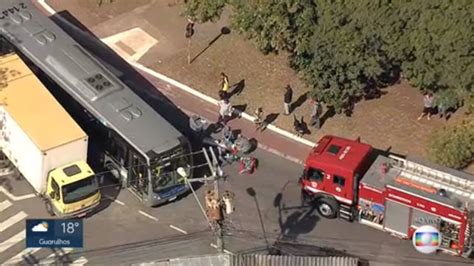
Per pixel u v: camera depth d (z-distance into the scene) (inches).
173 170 1831.9
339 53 1964.8
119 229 1838.1
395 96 2138.3
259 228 1850.4
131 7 2445.9
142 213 1873.8
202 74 2240.4
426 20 1839.3
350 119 2090.3
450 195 1720.0
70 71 1940.2
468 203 1705.2
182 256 1779.0
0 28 2049.7
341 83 2022.6
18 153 1873.8
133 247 1800.0
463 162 1892.2
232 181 1952.5
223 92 2122.3
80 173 1803.6
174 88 2203.5
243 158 1988.2
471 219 1701.5
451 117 2065.7
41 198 1881.2
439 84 1919.3
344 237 1829.5
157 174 1817.2
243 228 1849.2
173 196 1862.7
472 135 1846.7
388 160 1807.3
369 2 1898.4
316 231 1844.2
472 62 1824.6
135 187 1866.4
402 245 1809.8
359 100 2130.9
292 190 1939.0
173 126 1989.4
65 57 1975.9
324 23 1958.7
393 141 2038.6
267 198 1918.1
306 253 1793.8
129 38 2347.4
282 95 2171.5
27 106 1865.2
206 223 1852.9
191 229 1841.8
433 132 2023.9
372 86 2150.6
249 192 1930.4
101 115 1855.3
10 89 1900.8
